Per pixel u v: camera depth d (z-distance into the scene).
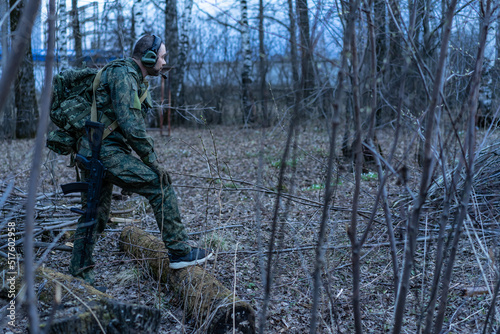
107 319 1.94
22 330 1.95
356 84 1.64
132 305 2.01
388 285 3.06
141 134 2.70
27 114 11.21
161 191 2.79
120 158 2.76
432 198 4.08
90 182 2.76
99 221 2.98
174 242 2.86
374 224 3.94
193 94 18.56
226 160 8.96
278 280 3.13
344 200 4.32
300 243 3.67
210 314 2.44
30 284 1.00
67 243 3.61
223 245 3.72
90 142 2.75
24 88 11.13
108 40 9.11
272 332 2.57
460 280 2.96
